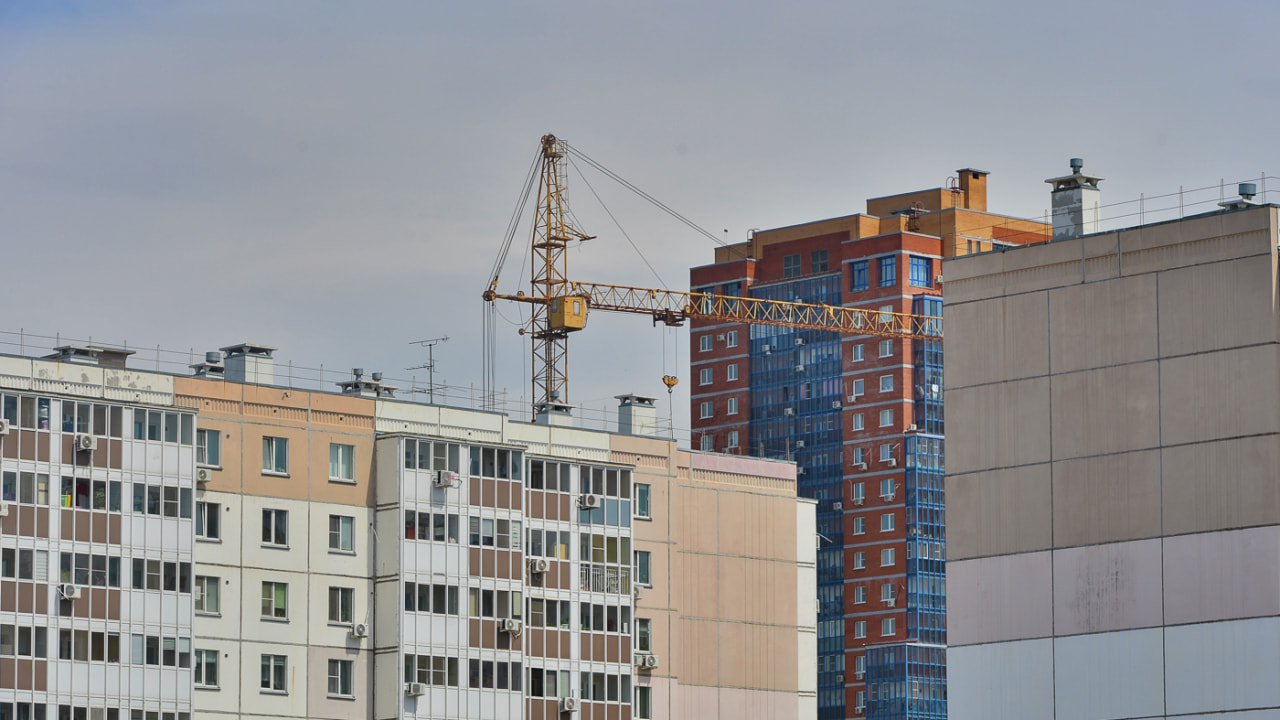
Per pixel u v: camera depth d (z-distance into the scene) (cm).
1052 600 19638
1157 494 19162
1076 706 19338
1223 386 18950
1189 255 19312
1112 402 19562
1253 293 18912
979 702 19900
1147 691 18962
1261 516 18562
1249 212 19025
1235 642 18538
